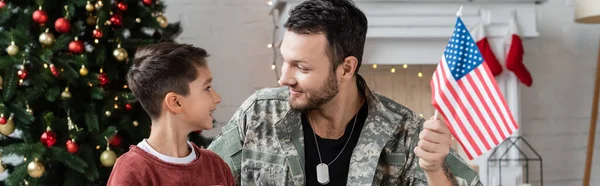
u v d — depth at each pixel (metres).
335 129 1.71
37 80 2.76
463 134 1.60
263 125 1.73
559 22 3.96
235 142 1.74
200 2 3.73
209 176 1.56
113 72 2.98
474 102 1.60
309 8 1.57
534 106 3.96
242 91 3.76
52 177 2.97
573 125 4.02
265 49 3.77
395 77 3.62
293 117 1.71
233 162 1.73
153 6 3.17
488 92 1.60
